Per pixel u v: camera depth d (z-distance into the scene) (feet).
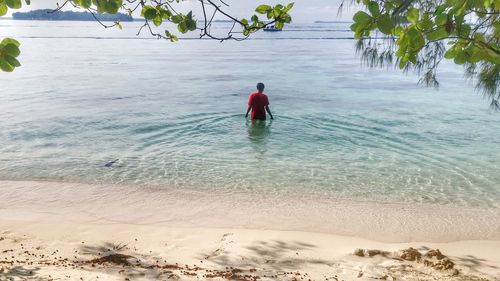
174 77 115.44
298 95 82.74
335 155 41.68
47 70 130.82
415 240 24.36
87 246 23.00
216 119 57.47
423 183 34.30
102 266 19.57
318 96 81.41
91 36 507.71
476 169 37.68
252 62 170.19
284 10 10.78
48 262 20.04
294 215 27.96
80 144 45.37
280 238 24.35
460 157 41.22
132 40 410.11
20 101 73.31
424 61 13.21
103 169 37.35
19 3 7.91
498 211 28.68
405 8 6.72
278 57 201.36
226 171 36.96
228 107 67.87
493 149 43.91
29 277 16.93
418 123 56.08
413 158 40.86
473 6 6.28
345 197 31.27
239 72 129.70
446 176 35.94
